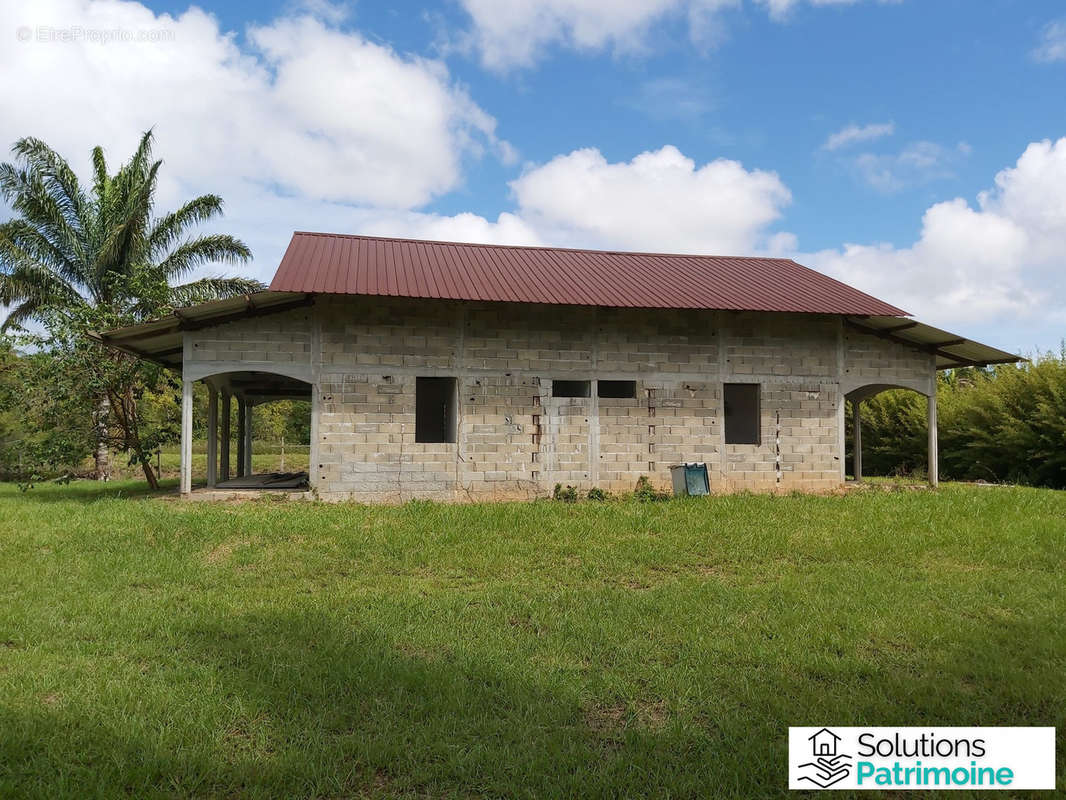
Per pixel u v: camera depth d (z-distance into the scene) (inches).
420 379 671.8
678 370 631.8
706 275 716.7
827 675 218.8
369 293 529.7
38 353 705.0
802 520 477.1
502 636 253.4
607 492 610.5
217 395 687.1
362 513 487.2
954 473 942.4
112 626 259.9
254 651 233.8
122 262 976.9
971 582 332.5
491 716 188.7
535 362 606.2
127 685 204.2
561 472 604.4
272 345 565.3
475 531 432.8
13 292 949.8
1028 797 157.9
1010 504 545.3
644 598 303.3
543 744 173.2
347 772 159.8
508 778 158.4
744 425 703.1
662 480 621.3
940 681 212.8
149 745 169.2
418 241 740.0
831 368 666.8
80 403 708.0
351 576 347.6
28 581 325.4
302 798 150.7
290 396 820.6
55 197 979.3
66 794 148.8
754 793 154.7
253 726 181.3
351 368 574.2
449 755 166.9
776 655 234.1
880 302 652.1
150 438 731.4
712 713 190.4
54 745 169.3
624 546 401.7
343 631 256.1
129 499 577.6
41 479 764.0
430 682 207.0
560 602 299.6
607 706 197.3
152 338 582.2
